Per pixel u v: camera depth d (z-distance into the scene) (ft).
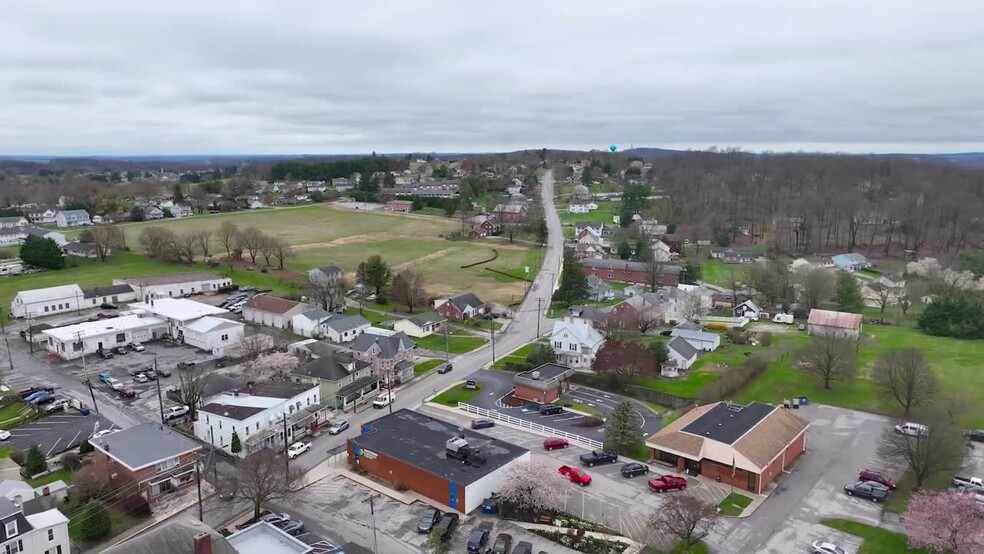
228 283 517.14
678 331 399.03
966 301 424.05
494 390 319.68
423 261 641.40
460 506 206.90
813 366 324.80
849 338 363.35
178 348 377.30
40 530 175.83
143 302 463.42
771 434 236.63
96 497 207.72
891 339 408.26
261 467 203.72
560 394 317.01
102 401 295.89
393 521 201.87
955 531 175.32
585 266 609.01
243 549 168.04
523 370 346.74
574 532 194.49
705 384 322.96
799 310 482.28
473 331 425.69
